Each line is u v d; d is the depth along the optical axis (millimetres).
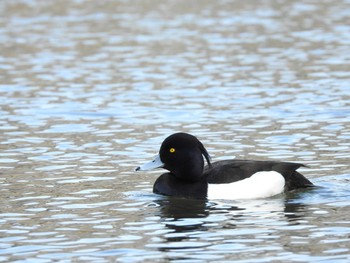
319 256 9734
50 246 10234
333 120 16703
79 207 11844
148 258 9781
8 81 20672
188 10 30906
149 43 25141
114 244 10273
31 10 31281
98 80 20672
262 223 11008
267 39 25312
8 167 13906
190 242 10297
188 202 12094
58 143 15398
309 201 12008
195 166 12484
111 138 15703
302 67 21641
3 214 11523
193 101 18469
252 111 17531
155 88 19766
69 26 28031
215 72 21312
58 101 18672
